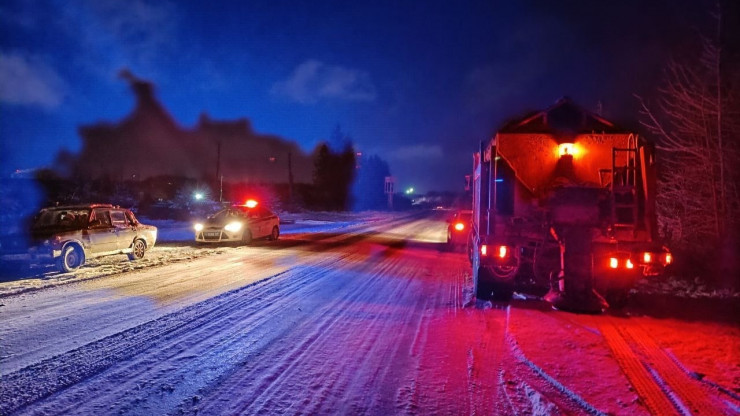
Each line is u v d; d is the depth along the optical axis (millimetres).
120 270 11867
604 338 6637
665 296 9633
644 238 8320
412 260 15312
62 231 11617
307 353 5836
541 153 9055
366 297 9281
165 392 4570
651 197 8320
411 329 7027
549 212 8305
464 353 5941
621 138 8891
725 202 13312
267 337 6457
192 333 6535
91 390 4566
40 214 12367
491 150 8844
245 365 5363
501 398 4629
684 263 12383
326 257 15359
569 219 8039
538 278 8430
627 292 8352
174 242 19359
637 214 8344
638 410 4367
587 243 7863
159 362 5379
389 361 5617
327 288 10086
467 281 11430
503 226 8742
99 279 10578
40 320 7031
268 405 4352
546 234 8289
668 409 4406
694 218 14562
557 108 9133
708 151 13398
